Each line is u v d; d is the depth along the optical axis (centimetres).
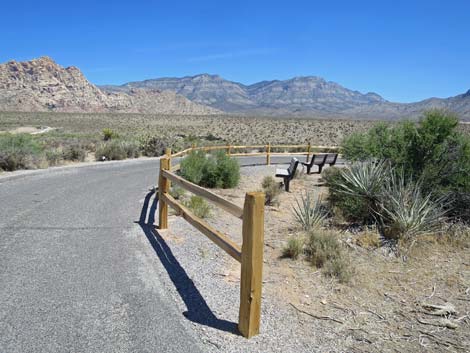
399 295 446
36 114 12231
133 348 313
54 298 388
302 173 1438
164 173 639
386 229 616
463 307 418
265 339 344
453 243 586
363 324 385
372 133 909
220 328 355
